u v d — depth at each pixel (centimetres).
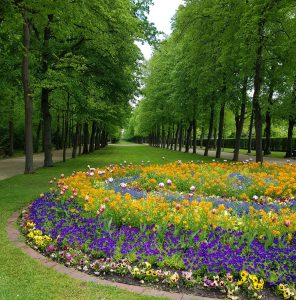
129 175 1217
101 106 2150
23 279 457
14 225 718
